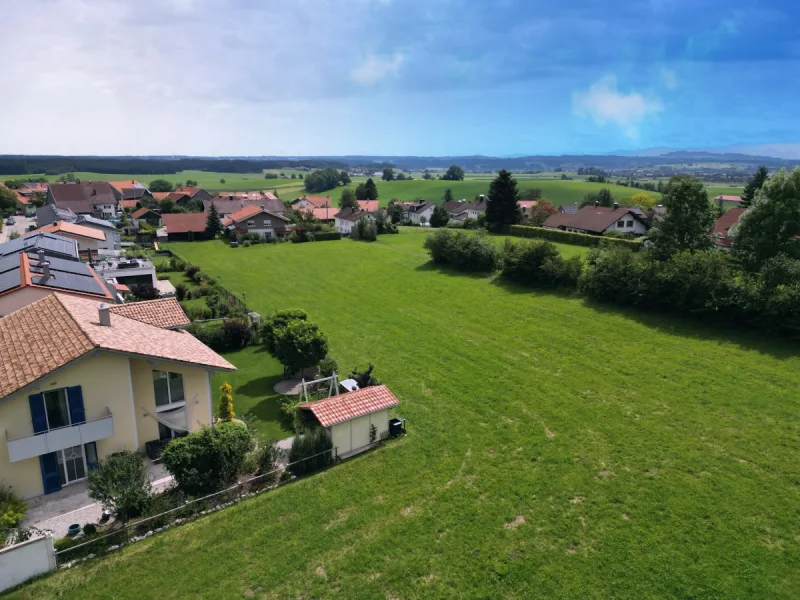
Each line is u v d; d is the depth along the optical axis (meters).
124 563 15.96
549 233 75.50
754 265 40.91
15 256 35.62
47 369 18.34
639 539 16.88
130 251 69.75
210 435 19.61
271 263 67.75
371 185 166.00
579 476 20.33
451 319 40.94
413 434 24.05
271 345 31.89
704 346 31.77
